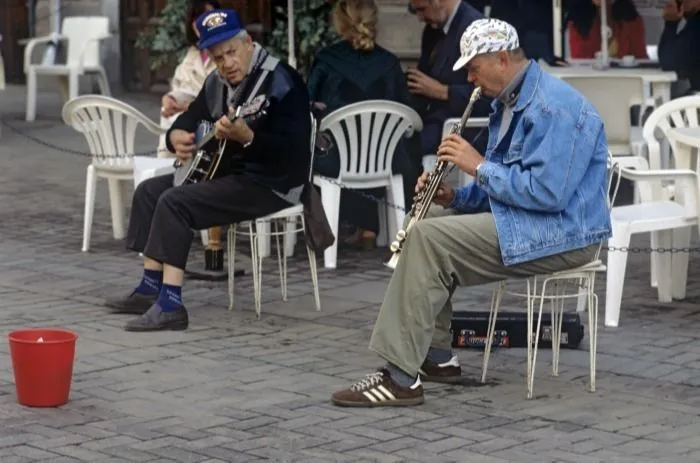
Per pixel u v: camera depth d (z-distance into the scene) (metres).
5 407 6.86
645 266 10.54
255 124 8.61
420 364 6.96
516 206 6.86
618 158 9.53
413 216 7.09
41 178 14.57
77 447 6.26
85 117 10.91
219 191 8.55
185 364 7.75
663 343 8.28
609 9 14.95
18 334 7.00
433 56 10.84
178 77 10.81
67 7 21.34
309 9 12.80
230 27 8.58
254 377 7.50
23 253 10.94
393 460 6.10
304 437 6.44
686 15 13.34
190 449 6.25
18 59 22.67
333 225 10.37
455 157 6.96
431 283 6.89
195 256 10.80
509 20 14.19
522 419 6.75
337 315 9.02
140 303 8.91
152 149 16.34
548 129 6.82
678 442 6.39
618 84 11.54
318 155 9.95
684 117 10.30
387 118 10.43
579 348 8.15
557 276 7.09
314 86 10.84
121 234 11.58
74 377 7.43
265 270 10.38
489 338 7.41
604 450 6.26
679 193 9.34
